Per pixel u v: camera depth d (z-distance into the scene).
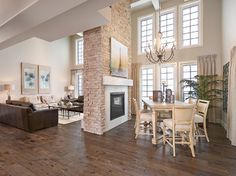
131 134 4.23
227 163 2.64
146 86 7.27
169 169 2.45
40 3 2.53
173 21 6.62
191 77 6.21
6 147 3.34
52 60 9.06
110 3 2.74
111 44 4.68
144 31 7.41
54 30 3.94
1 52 6.95
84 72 4.61
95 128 4.35
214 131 4.54
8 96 6.86
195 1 6.10
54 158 2.83
